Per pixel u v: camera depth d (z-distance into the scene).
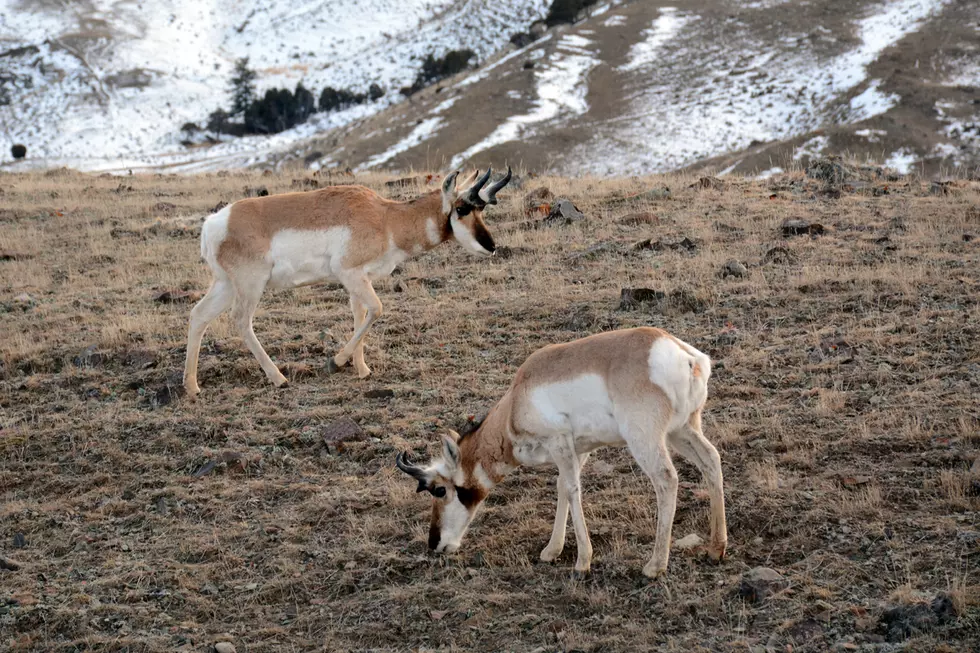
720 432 20.19
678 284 28.73
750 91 196.00
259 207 24.19
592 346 15.79
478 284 31.23
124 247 38.44
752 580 15.16
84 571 17.66
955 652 12.95
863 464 18.53
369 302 24.41
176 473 20.92
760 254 31.77
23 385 25.31
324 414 22.66
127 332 28.17
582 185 45.03
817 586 15.00
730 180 44.72
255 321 29.09
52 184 53.75
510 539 17.70
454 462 16.69
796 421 20.50
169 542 18.44
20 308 31.19
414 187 45.88
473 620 15.32
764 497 17.66
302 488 19.80
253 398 24.06
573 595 15.63
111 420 23.02
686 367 15.34
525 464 16.59
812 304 26.78
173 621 16.11
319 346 26.83
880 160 143.50
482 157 166.62
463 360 25.39
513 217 39.22
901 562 15.29
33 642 15.78
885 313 25.64
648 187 42.88
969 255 29.70
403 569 17.09
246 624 15.97
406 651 14.89
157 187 52.19
